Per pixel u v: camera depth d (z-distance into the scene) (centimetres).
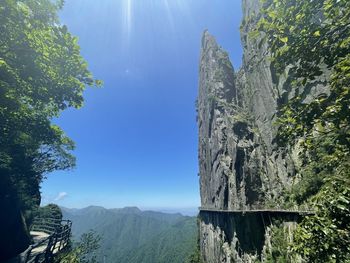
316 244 497
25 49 848
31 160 2973
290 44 502
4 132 1155
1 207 2194
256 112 3497
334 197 484
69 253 1852
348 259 452
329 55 475
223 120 4066
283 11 518
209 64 5597
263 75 3325
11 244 2123
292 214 1908
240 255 2761
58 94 1030
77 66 995
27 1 870
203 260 4938
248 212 2603
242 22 632
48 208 4916
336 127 442
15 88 891
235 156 3256
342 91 452
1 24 762
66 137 1783
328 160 590
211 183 4534
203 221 5162
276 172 2627
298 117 520
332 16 460
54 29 902
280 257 1909
